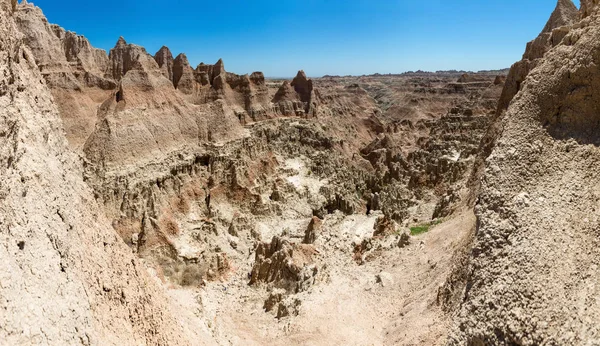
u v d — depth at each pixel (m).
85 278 16.98
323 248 47.47
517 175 21.70
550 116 22.83
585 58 21.83
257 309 38.12
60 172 19.55
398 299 35.06
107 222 24.12
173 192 59.03
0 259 12.62
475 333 18.28
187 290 40.81
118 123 58.28
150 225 47.00
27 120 18.23
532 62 51.25
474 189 45.75
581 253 17.75
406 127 130.62
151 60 74.06
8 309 12.09
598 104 21.39
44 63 64.81
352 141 109.25
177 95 74.50
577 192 19.88
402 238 46.19
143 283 22.78
